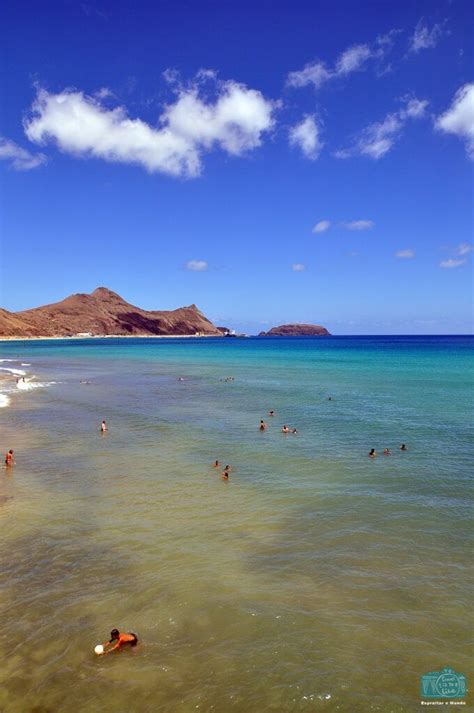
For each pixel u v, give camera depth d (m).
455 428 25.03
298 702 6.94
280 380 49.72
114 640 8.14
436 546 11.72
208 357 96.25
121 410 31.61
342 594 9.62
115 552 11.41
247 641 8.23
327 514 13.76
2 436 23.92
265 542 11.97
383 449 21.03
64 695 7.10
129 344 184.00
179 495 15.38
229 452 20.73
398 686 7.23
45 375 57.41
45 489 15.95
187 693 7.14
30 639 8.28
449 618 8.83
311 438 23.23
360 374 54.94
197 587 9.86
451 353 102.38
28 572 10.46
